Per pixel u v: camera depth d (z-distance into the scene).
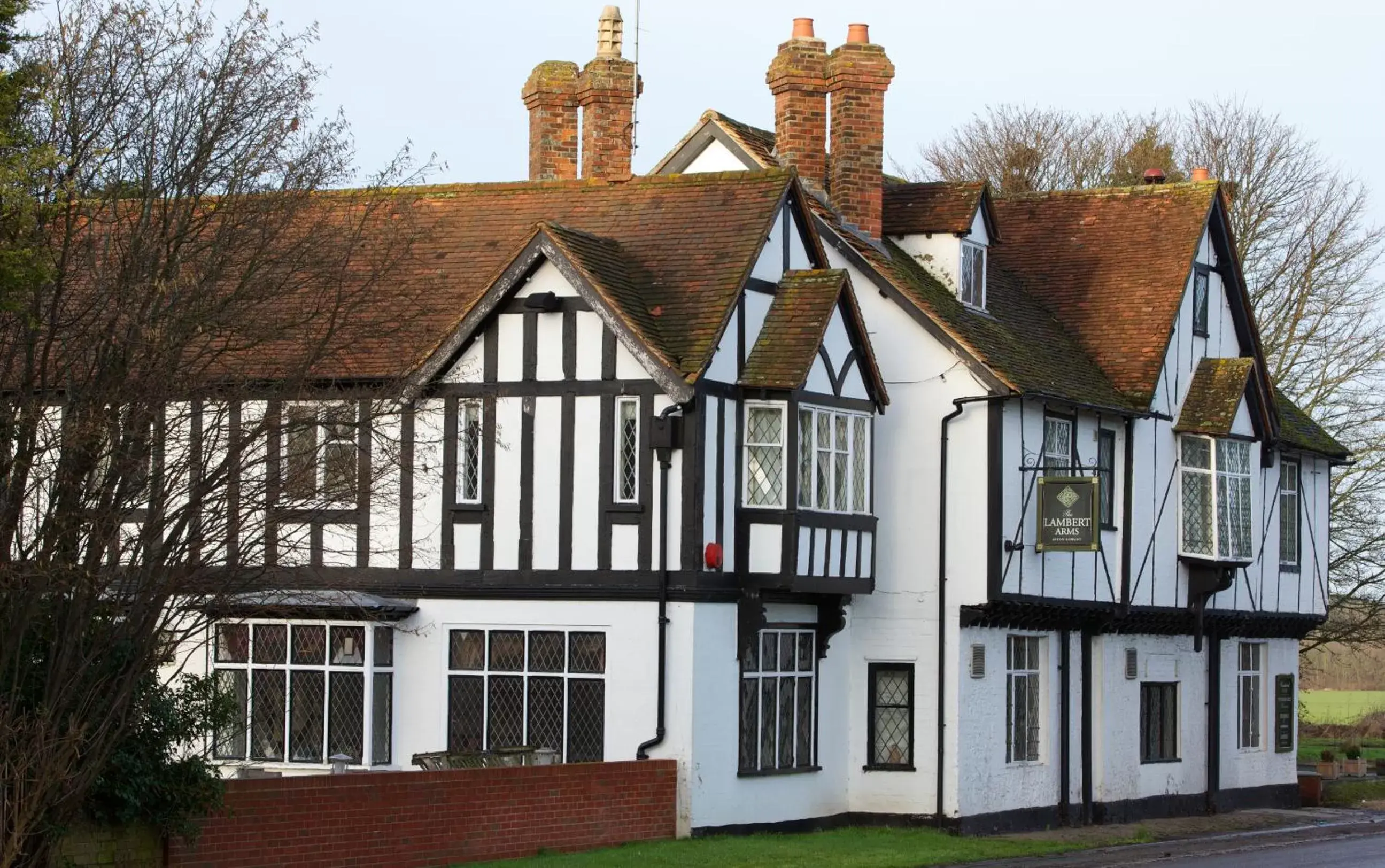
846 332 24.70
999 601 25.44
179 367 16.17
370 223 22.53
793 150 28.55
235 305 17.28
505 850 19.73
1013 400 26.11
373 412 18.88
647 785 21.72
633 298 23.41
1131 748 29.39
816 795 25.02
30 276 14.75
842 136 28.34
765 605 24.03
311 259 18.42
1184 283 30.27
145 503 16.14
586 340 23.06
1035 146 48.84
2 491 15.02
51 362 15.95
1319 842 26.20
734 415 23.36
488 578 23.39
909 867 20.97
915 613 25.91
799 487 23.42
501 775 19.75
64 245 15.66
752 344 23.81
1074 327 30.48
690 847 21.14
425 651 23.72
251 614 21.86
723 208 24.80
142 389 15.64
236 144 17.30
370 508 23.89
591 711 22.84
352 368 23.03
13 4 15.90
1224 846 25.34
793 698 24.78
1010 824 26.45
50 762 14.67
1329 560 40.31
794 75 28.55
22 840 14.72
